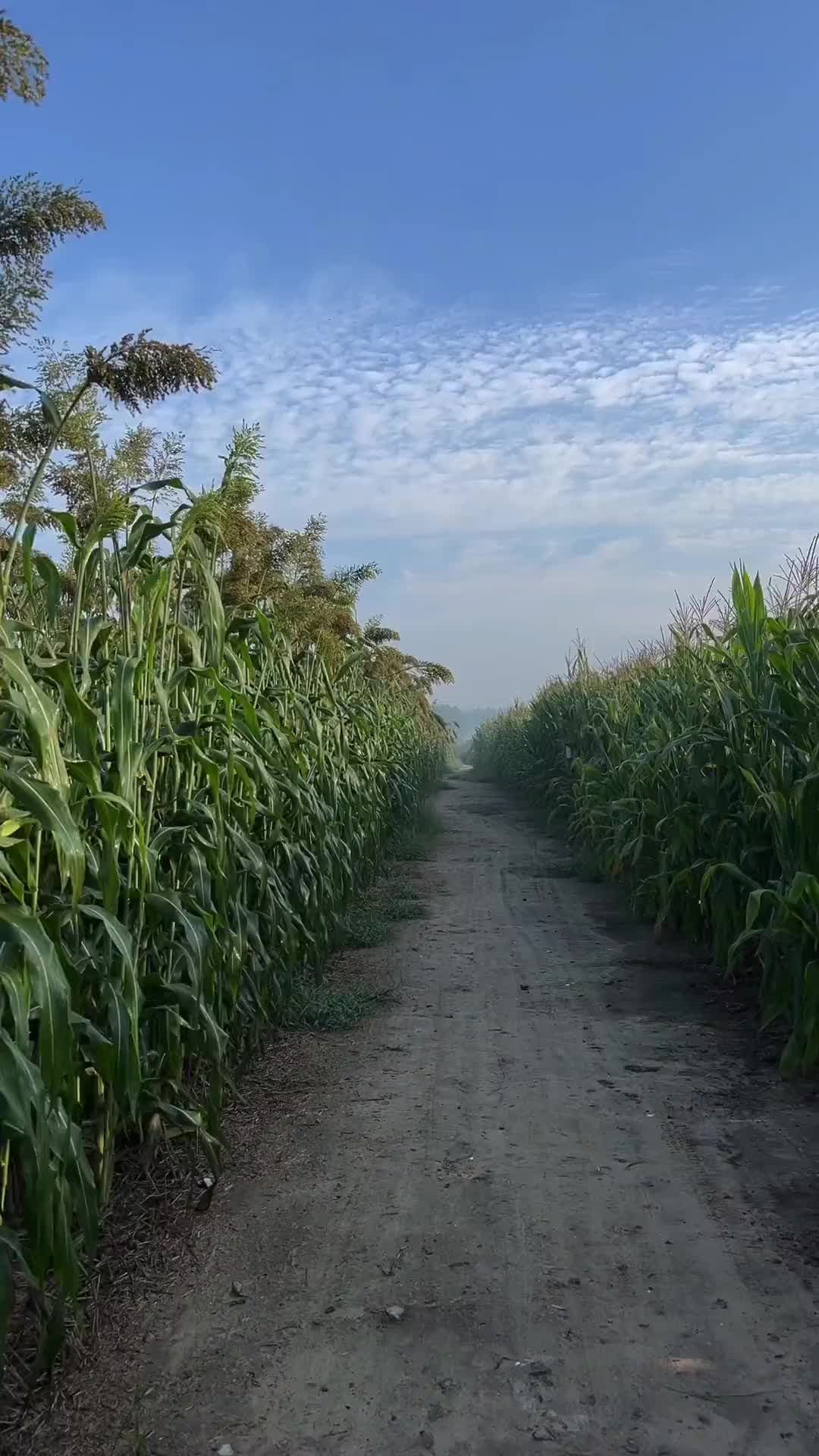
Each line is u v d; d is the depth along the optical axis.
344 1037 6.35
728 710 6.93
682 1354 3.00
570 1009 6.88
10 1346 3.04
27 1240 3.15
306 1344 3.09
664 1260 3.55
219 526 5.42
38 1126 2.66
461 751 114.81
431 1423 2.71
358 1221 3.90
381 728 14.76
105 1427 2.72
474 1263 3.56
